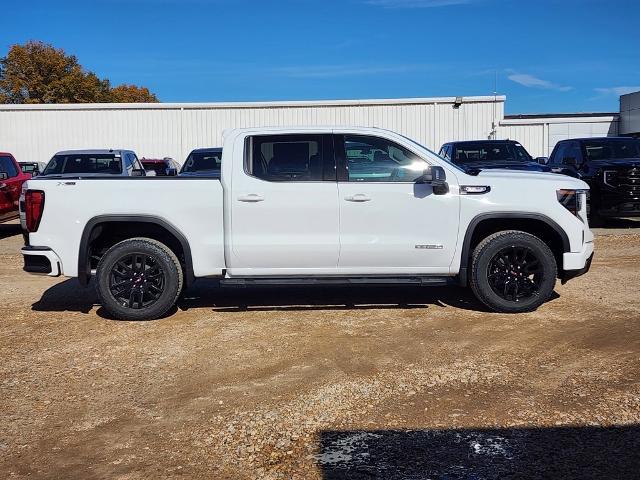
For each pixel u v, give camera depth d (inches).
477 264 270.4
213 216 265.3
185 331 255.8
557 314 271.3
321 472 143.6
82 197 265.3
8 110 1047.0
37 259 267.7
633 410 172.6
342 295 316.5
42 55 2239.2
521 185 270.2
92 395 191.2
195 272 267.9
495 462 147.2
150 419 173.6
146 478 142.9
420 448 154.3
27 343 243.0
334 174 265.6
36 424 171.8
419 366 210.2
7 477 144.4
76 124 1047.6
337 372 206.1
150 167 783.7
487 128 1028.5
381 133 269.4
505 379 197.6
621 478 139.3
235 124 1035.9
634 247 461.7
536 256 269.4
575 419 168.2
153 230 279.6
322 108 1029.2
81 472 146.3
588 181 558.3
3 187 548.7
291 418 171.9
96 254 283.1
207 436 162.6
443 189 265.7
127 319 271.4
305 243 263.4
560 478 139.9
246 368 211.6
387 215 264.7
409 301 301.3
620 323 255.3
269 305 297.1
